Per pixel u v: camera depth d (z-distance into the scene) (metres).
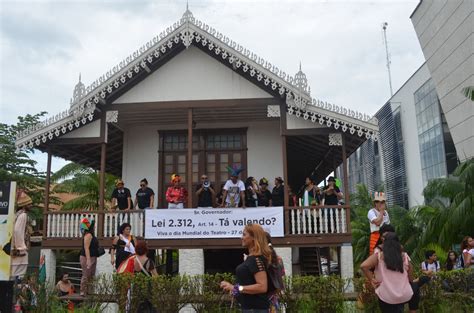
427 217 24.42
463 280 9.21
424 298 8.83
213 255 16.23
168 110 14.95
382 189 47.53
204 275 9.32
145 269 8.99
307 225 13.88
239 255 16.17
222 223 13.63
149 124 16.94
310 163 20.91
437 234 21.47
